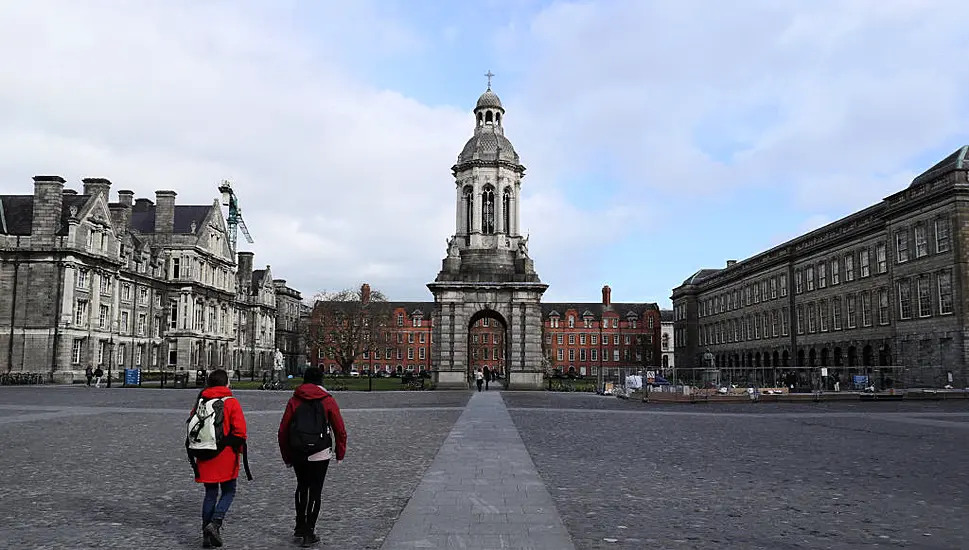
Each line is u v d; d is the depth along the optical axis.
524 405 39.72
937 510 11.93
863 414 35.22
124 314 82.00
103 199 76.69
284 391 57.72
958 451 19.84
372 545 9.48
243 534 10.20
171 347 91.88
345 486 13.88
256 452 19.39
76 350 71.75
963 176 56.34
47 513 11.61
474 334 144.38
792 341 88.06
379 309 120.69
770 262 94.38
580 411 35.47
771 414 35.09
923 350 60.25
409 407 37.25
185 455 18.38
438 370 58.66
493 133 62.75
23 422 27.61
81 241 71.94
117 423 27.39
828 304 79.50
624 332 147.62
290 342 145.00
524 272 59.28
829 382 52.75
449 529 10.22
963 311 55.81
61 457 18.00
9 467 16.38
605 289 151.38
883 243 68.44
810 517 11.34
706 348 122.50
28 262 69.88
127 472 15.70
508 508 11.63
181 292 92.12
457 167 61.97
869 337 70.44
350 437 22.59
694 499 12.71
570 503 12.27
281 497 13.01
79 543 9.70
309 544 9.43
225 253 105.88
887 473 15.81
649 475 15.30
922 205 60.56
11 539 9.91
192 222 98.19
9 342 69.12
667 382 53.88
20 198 75.50
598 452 19.08
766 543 9.73
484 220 61.41
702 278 128.38
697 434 24.33
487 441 21.11
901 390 50.75
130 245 83.38
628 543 9.62
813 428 27.02
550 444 20.83
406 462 17.06
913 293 61.62
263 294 123.25
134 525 10.79
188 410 34.50
